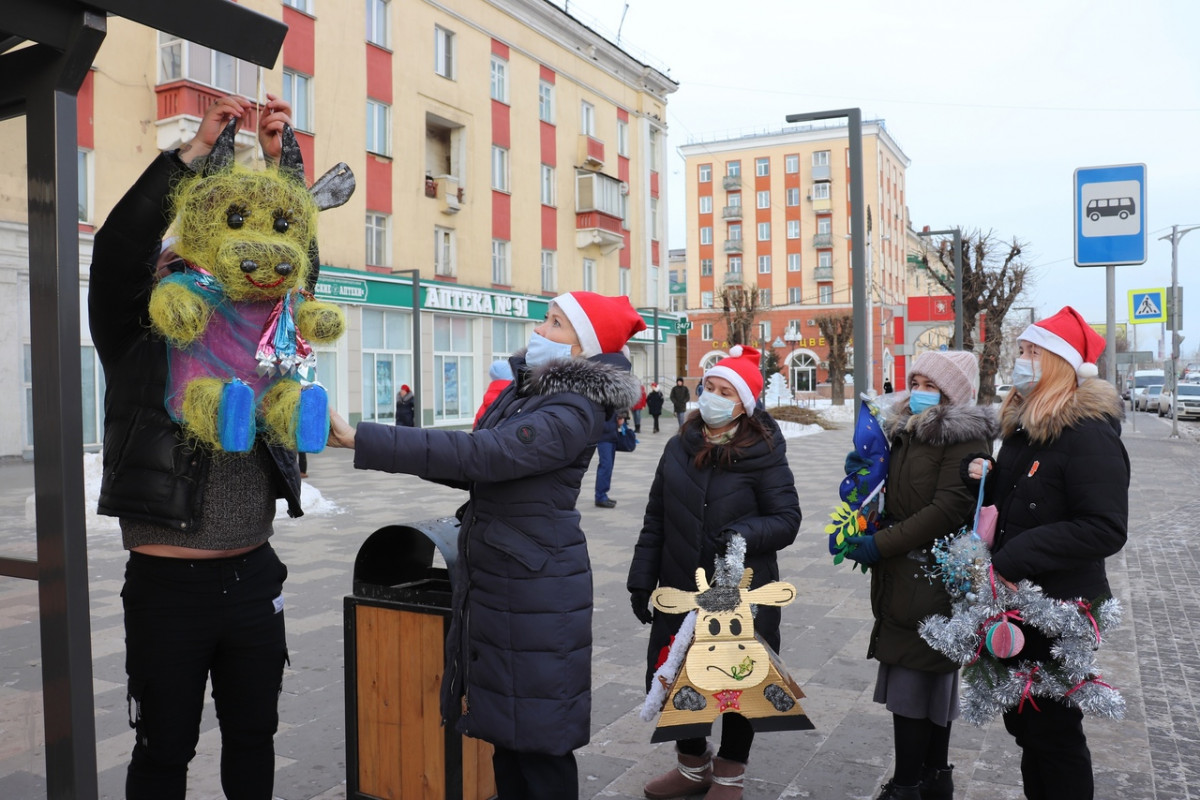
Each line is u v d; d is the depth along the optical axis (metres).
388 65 22.97
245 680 2.37
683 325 36.50
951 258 32.09
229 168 2.12
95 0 1.71
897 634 3.07
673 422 32.06
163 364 2.19
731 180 68.00
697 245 69.75
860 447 3.24
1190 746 3.81
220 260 1.98
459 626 2.57
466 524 2.59
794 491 3.35
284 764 3.59
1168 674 4.77
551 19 28.88
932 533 2.97
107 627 5.50
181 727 2.26
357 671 2.96
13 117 1.92
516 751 2.51
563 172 29.98
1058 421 2.69
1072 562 2.63
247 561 2.34
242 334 2.14
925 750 3.07
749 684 2.84
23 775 2.00
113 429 2.24
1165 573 7.37
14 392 1.94
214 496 2.22
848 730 4.00
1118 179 6.77
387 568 3.16
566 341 2.67
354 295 21.92
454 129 25.73
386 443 2.24
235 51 1.99
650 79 34.25
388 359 23.50
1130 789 3.39
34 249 1.83
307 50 20.64
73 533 1.82
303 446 2.05
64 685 1.83
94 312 2.23
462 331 26.11
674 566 3.36
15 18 1.67
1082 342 2.77
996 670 2.73
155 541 2.20
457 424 25.77
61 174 1.77
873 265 63.94
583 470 2.60
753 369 3.39
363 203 22.31
